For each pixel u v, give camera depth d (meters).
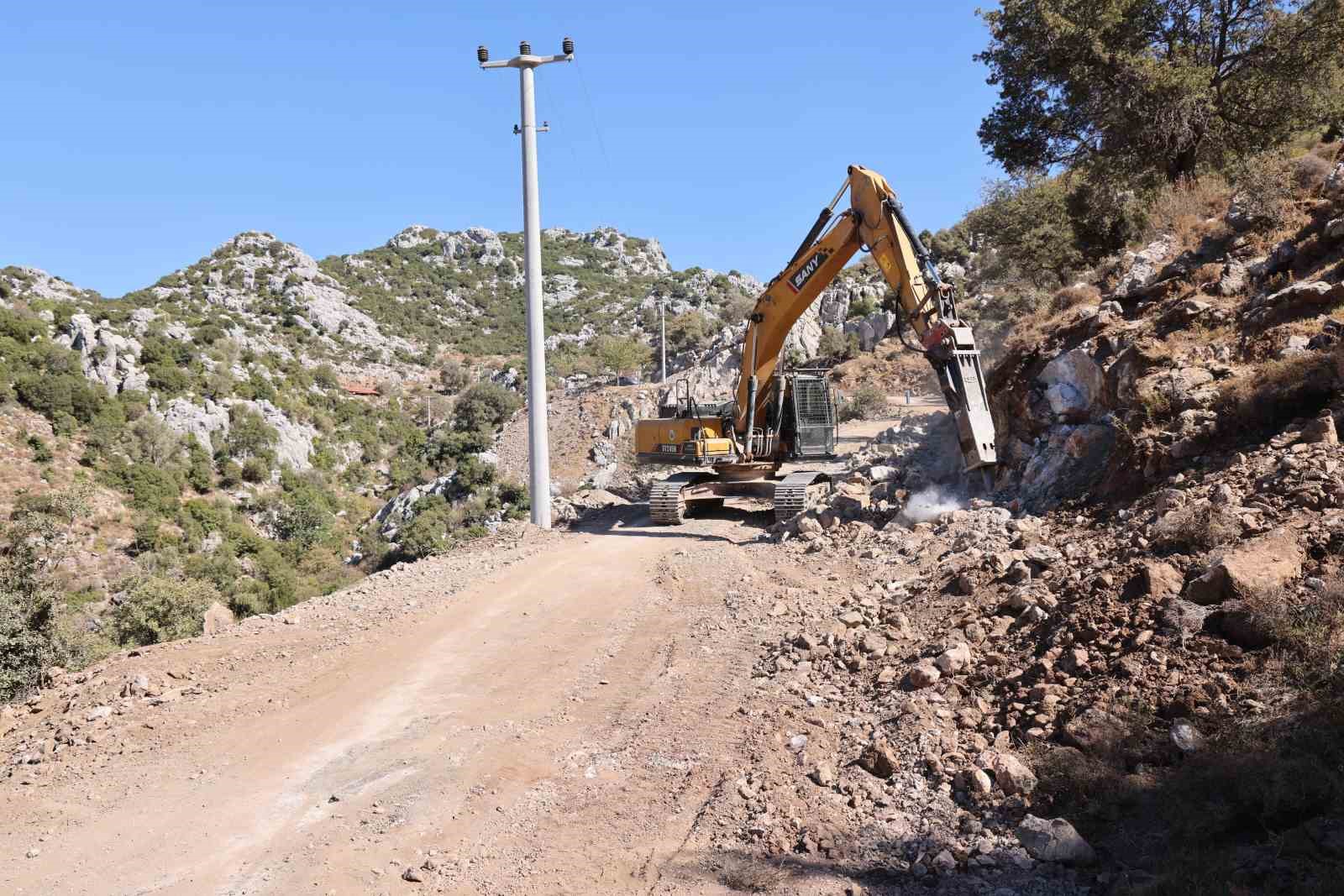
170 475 68.94
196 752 8.16
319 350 144.12
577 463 52.78
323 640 11.48
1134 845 4.89
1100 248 25.75
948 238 72.88
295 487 79.06
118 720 9.03
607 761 7.42
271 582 50.47
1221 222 14.75
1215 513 7.46
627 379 77.00
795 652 9.19
